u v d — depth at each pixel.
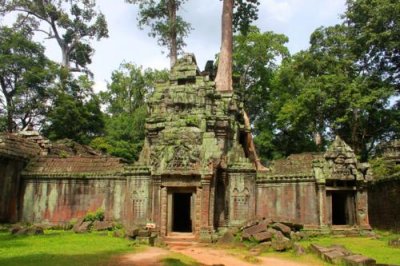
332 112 37.38
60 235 21.06
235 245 19.36
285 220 22.14
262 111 51.19
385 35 34.91
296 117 38.81
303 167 26.11
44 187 26.55
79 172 26.33
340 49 39.06
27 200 26.45
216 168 22.39
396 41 35.50
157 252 15.62
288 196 24.48
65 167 26.83
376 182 28.06
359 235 23.58
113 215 25.20
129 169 24.14
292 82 44.75
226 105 27.52
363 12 37.69
